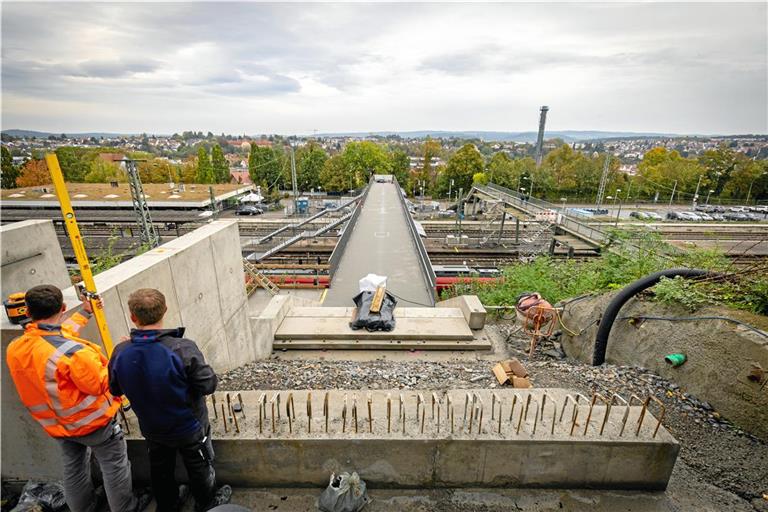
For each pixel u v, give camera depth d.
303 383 5.42
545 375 5.62
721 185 77.25
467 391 4.12
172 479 2.81
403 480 3.29
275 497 3.21
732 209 63.00
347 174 79.00
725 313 4.54
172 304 4.43
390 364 6.64
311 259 25.67
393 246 19.64
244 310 6.54
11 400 2.74
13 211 38.53
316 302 13.30
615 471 3.24
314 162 83.88
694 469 3.57
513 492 3.29
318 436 3.14
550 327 6.82
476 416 3.45
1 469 2.97
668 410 4.39
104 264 8.29
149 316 2.38
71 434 2.43
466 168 74.69
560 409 3.65
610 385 5.03
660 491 3.30
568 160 81.50
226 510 2.29
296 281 16.23
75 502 2.75
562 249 27.73
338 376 5.71
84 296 2.88
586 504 3.18
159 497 2.78
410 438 3.13
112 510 2.80
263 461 3.19
